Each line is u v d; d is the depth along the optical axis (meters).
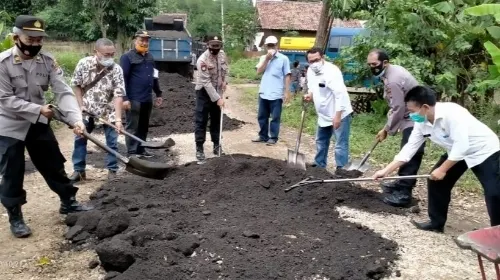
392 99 5.57
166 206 5.26
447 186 5.03
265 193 5.73
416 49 11.09
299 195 5.71
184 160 7.64
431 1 10.79
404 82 5.50
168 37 17.30
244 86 21.41
